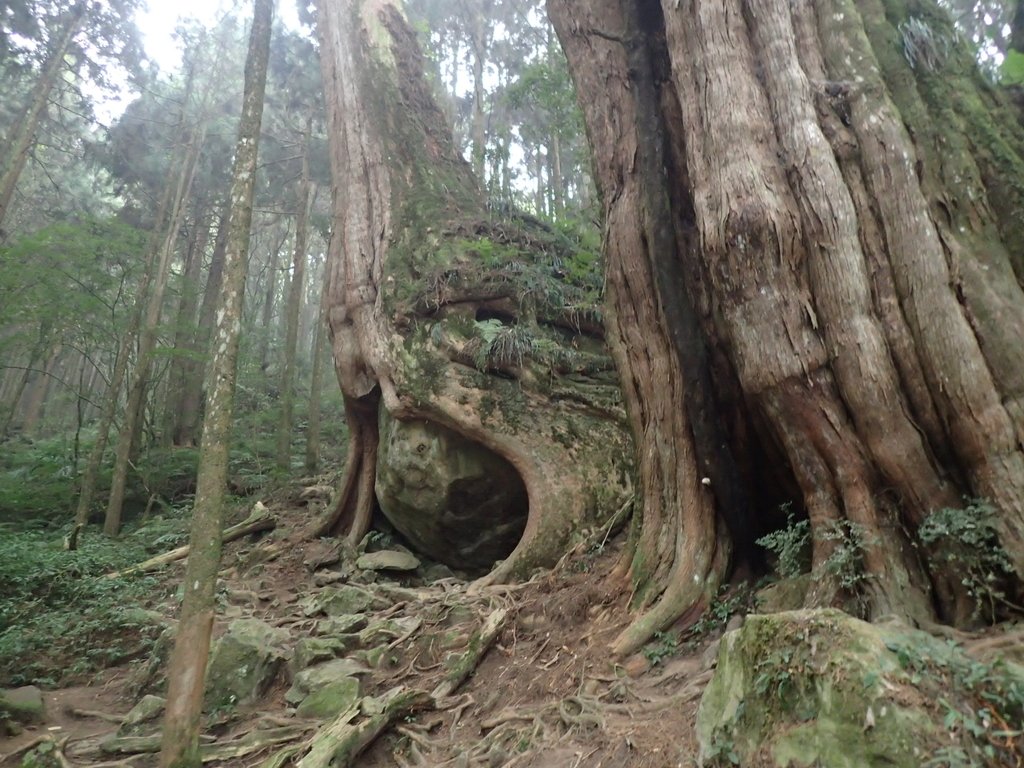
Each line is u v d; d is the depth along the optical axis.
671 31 5.69
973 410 4.04
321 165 21.91
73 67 17.64
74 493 16.27
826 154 4.73
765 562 5.64
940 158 4.71
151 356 15.21
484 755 4.61
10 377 28.55
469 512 9.86
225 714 5.99
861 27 5.19
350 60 13.62
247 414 22.16
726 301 4.93
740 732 3.36
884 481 4.35
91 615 8.55
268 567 10.72
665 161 6.12
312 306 37.78
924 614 3.93
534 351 9.93
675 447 5.96
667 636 5.25
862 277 4.50
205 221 24.08
